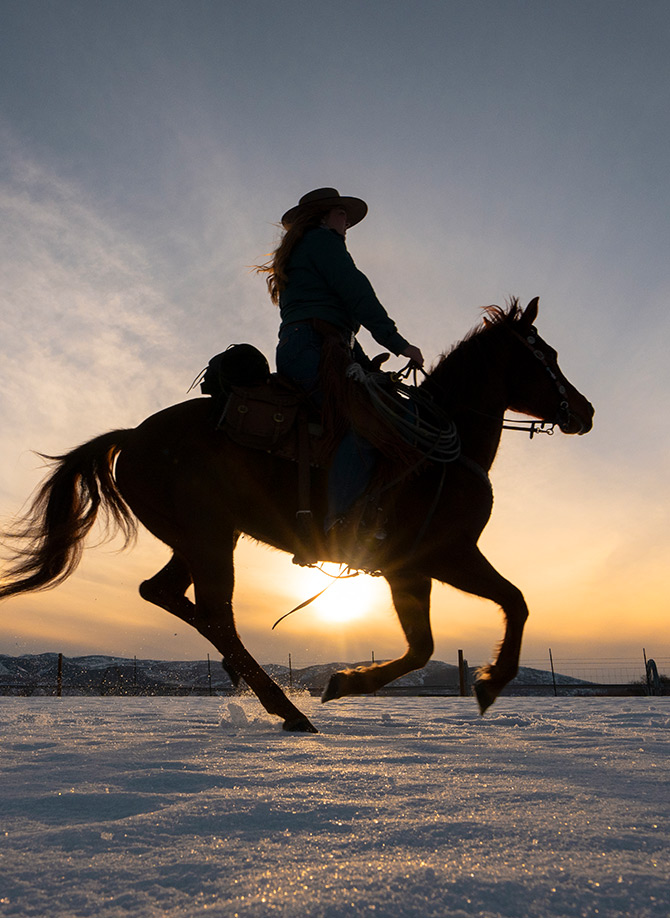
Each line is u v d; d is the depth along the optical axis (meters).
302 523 3.30
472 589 3.41
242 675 3.26
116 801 1.42
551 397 3.84
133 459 3.56
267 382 3.43
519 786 1.59
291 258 3.68
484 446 3.67
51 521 3.73
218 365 3.46
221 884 0.92
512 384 3.85
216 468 3.39
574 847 1.07
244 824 1.23
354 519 3.26
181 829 1.20
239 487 3.40
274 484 3.38
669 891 0.88
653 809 1.34
